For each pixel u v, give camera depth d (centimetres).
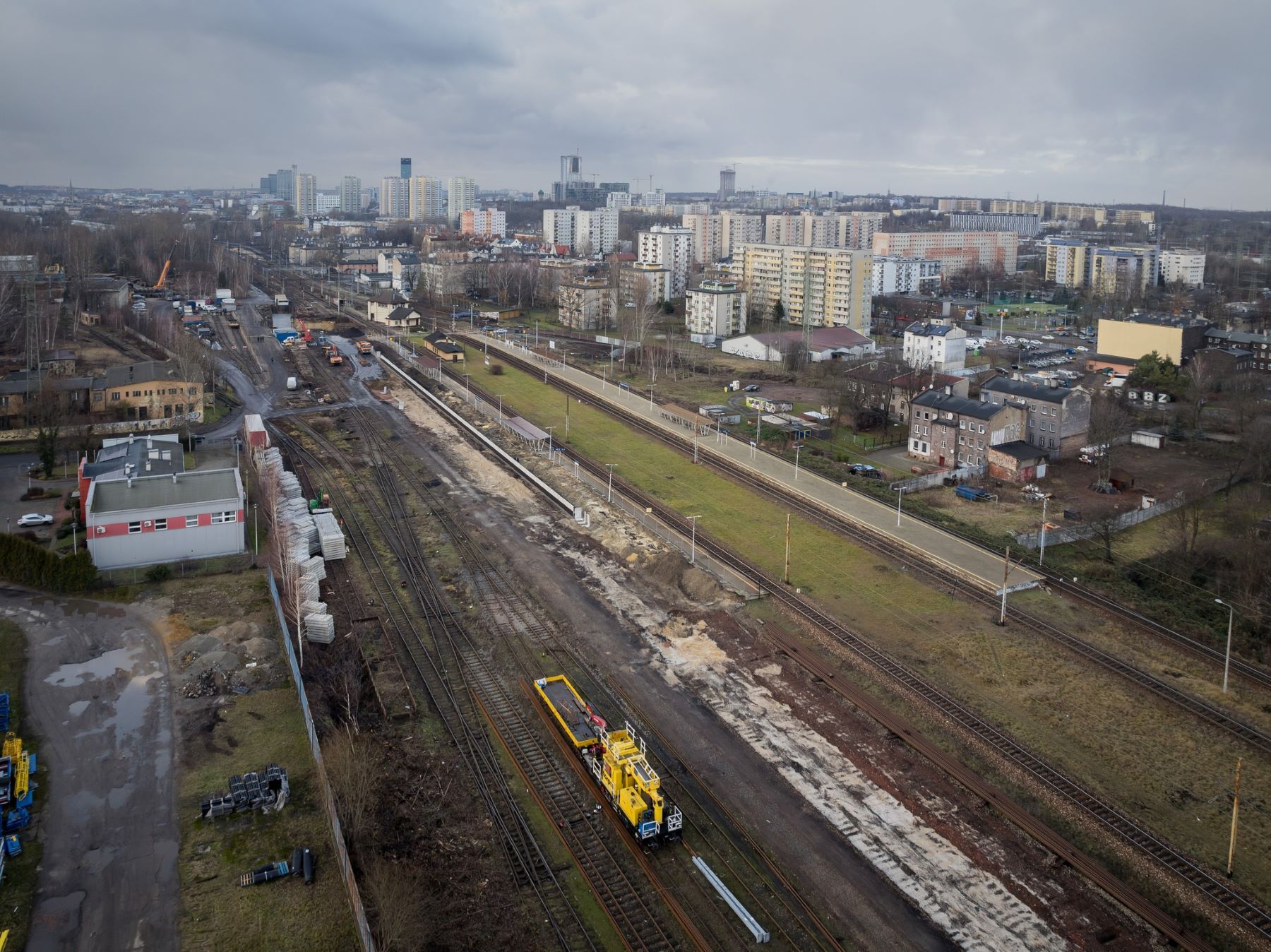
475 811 5316
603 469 11850
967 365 18862
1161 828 5284
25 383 13175
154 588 8019
